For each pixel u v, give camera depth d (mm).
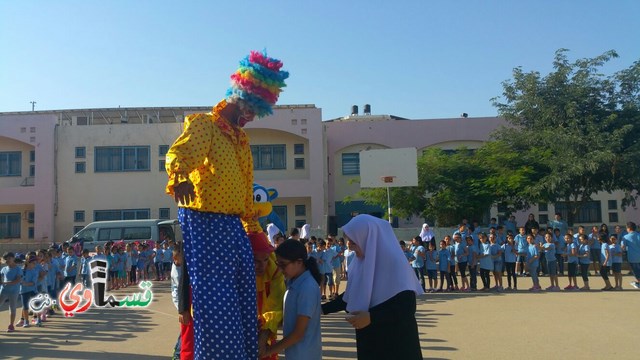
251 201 4141
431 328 9953
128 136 29516
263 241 4469
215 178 3676
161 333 10133
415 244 16406
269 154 30250
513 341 8664
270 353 4086
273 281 4547
